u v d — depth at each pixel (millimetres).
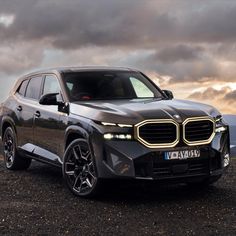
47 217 5590
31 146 8156
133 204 6246
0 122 9453
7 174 8656
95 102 6988
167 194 6863
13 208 6027
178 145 6125
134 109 6312
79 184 6715
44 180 8016
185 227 5152
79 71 7836
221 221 5387
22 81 9125
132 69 8484
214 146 6379
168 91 8070
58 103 7156
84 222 5379
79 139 6570
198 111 6441
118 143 6035
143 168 5996
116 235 4879
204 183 7004
